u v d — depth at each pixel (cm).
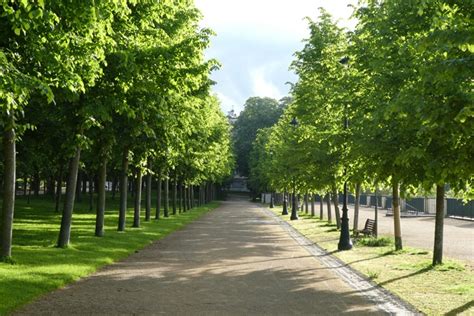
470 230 3434
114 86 1426
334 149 2236
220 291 1112
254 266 1528
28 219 2906
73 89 998
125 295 1036
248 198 11838
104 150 2011
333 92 2014
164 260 1606
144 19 1398
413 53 1239
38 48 926
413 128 1142
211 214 5106
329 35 2594
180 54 1388
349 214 5675
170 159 2730
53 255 1481
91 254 1579
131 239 2134
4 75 729
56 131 1872
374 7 1585
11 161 1329
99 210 2158
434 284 1223
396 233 1959
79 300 975
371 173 1344
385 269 1475
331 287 1195
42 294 1019
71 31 960
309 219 4425
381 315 913
